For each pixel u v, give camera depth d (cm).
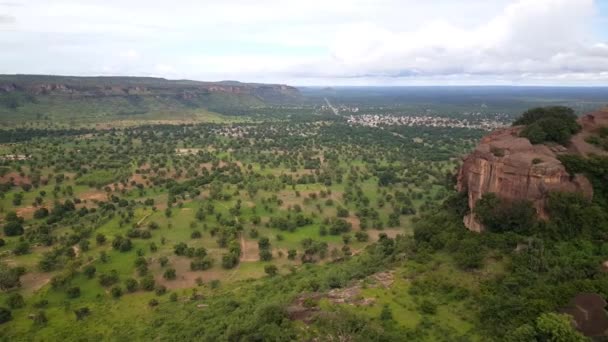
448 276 5866
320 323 5112
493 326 4791
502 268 5650
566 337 4116
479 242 6191
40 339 6719
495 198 6325
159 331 6544
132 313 7481
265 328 5175
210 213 12769
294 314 5456
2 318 7231
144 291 8344
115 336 6638
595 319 4388
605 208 5903
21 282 8644
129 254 9962
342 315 5166
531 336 4284
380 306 5469
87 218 12331
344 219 12650
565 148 6525
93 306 7762
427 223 7738
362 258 8725
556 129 6638
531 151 6344
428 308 5253
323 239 11162
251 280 8725
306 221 12181
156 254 9969
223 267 9438
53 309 7675
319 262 9712
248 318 5891
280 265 9594
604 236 5581
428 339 4766
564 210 5756
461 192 7725
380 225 11956
